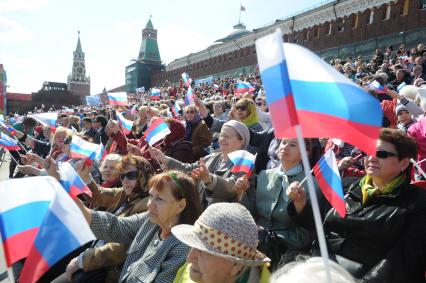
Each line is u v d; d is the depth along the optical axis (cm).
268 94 138
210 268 175
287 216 278
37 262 133
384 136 236
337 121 149
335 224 252
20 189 144
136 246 280
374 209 238
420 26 2109
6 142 617
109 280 298
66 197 144
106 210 390
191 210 267
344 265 238
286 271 142
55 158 587
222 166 390
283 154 293
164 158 417
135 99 3059
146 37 7175
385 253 229
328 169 232
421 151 396
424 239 220
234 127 387
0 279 403
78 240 137
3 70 3625
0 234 138
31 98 5812
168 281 241
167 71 5688
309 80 153
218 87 2095
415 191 235
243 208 182
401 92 591
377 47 2208
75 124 1078
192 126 545
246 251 171
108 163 425
